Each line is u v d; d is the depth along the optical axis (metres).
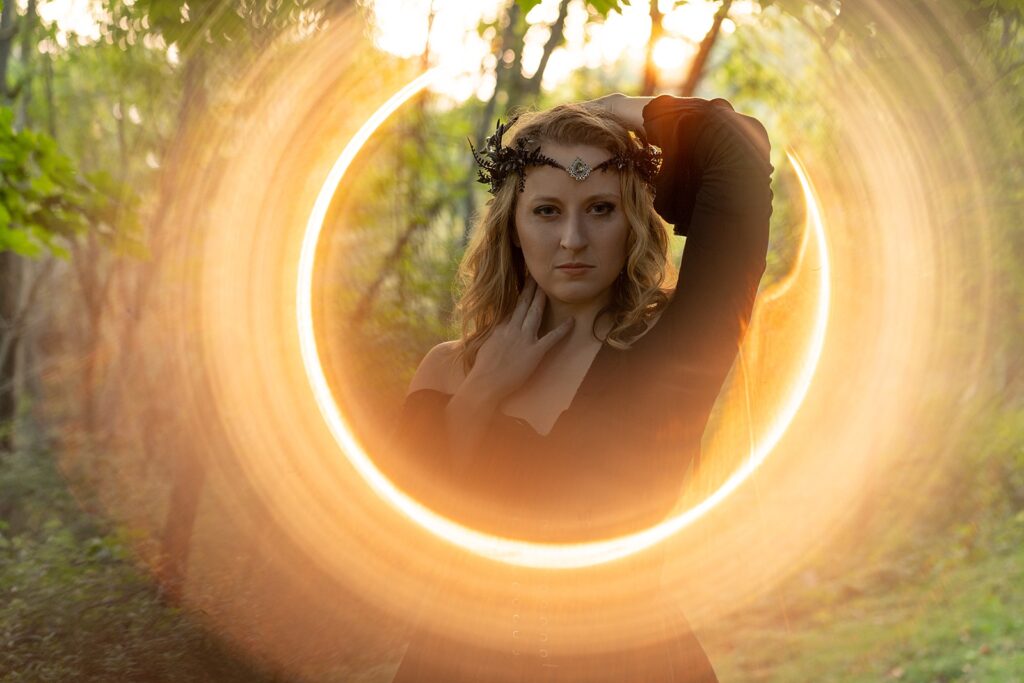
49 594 8.05
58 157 7.43
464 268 2.45
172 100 10.46
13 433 14.12
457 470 2.21
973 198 7.77
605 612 2.14
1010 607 8.41
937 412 10.44
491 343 2.22
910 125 7.25
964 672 7.43
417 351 11.34
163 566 8.56
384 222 12.16
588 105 2.35
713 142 2.18
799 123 7.59
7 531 10.84
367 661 7.52
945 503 10.30
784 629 8.72
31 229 7.70
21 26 12.34
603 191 2.18
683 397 2.09
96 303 13.32
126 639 7.48
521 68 14.28
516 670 2.14
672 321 2.11
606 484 2.12
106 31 10.54
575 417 2.14
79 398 13.88
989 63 6.89
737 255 2.11
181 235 9.59
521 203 2.22
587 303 2.23
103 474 11.53
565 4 13.72
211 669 7.41
